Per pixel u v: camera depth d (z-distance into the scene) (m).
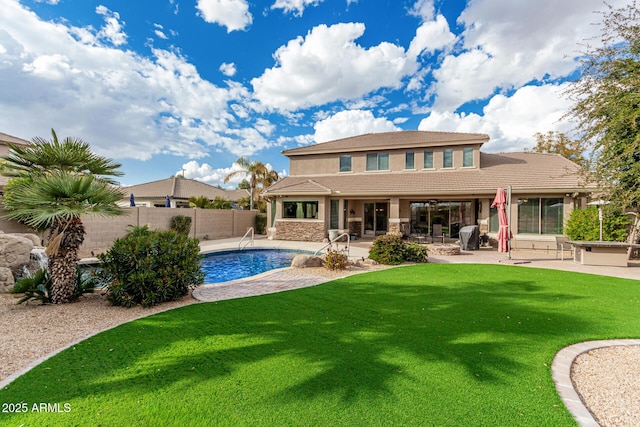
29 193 6.41
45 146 6.99
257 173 36.91
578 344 5.00
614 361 4.47
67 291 7.34
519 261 14.22
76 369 4.07
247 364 4.21
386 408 3.24
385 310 6.79
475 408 3.26
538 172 19.80
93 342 4.97
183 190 37.84
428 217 24.16
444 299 7.71
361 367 4.12
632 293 8.25
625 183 12.29
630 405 3.42
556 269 11.97
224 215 26.62
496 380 3.83
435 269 11.98
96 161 7.54
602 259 12.90
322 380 3.78
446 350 4.68
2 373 3.97
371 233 25.69
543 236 18.33
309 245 20.45
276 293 8.37
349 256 15.32
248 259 16.97
